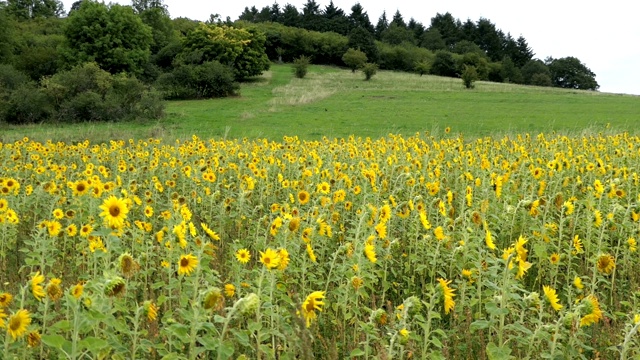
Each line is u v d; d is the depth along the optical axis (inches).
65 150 594.6
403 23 6053.2
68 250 266.7
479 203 288.2
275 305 152.5
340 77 2970.0
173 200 219.9
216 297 126.6
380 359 137.8
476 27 5634.8
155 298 201.6
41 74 2225.6
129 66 2277.3
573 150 527.2
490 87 2529.5
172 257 189.9
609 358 166.9
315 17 5103.3
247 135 1019.3
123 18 2277.3
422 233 258.2
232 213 300.0
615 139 582.9
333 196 311.6
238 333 132.6
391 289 229.6
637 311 176.2
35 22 3850.9
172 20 4158.5
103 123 1347.2
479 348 168.7
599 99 1915.6
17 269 240.7
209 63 2110.0
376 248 206.1
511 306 169.3
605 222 224.8
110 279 131.6
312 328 170.2
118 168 426.6
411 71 3779.5
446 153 526.3
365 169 372.8
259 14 5866.1
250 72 2691.9
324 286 207.9
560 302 210.4
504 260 150.9
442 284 154.5
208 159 483.2
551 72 4665.4
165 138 858.8
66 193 348.5
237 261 200.8
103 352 129.2
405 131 1090.7
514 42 5383.9
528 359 143.9
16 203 305.7
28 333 134.8
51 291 140.4
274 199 377.4
